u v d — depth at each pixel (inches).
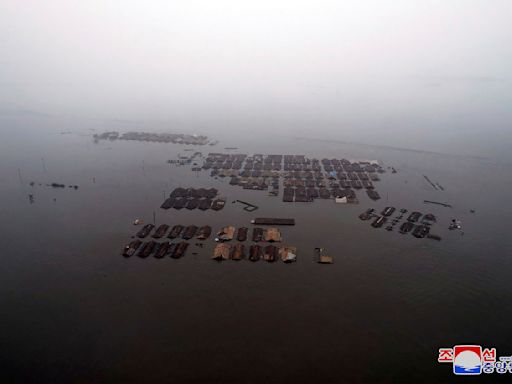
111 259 2396.7
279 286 2132.1
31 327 1833.2
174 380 1539.1
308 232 2738.7
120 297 2041.1
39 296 2058.3
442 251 2514.8
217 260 2374.5
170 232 2699.3
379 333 1802.4
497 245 2600.9
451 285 2165.4
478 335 1802.4
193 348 1699.1
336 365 1619.1
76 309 1953.7
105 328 1822.1
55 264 2352.4
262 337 1766.7
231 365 1611.7
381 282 2181.3
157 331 1801.2
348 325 1849.2
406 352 1695.4
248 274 2239.2
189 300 2011.6
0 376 1561.3
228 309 1946.4
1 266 2332.7
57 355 1669.5
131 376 1560.0
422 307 1983.3
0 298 2043.6
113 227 2815.0
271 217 2970.0
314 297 2044.8
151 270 2277.3
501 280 2219.5
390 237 2682.1
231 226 2802.7
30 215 3029.0
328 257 2400.3
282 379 1545.3
